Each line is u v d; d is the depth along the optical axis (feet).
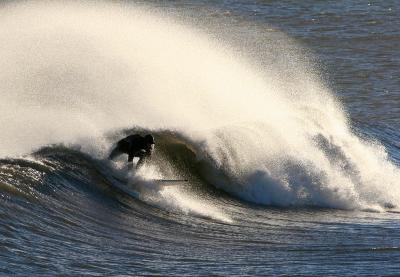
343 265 163.32
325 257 168.55
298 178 220.84
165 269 152.56
